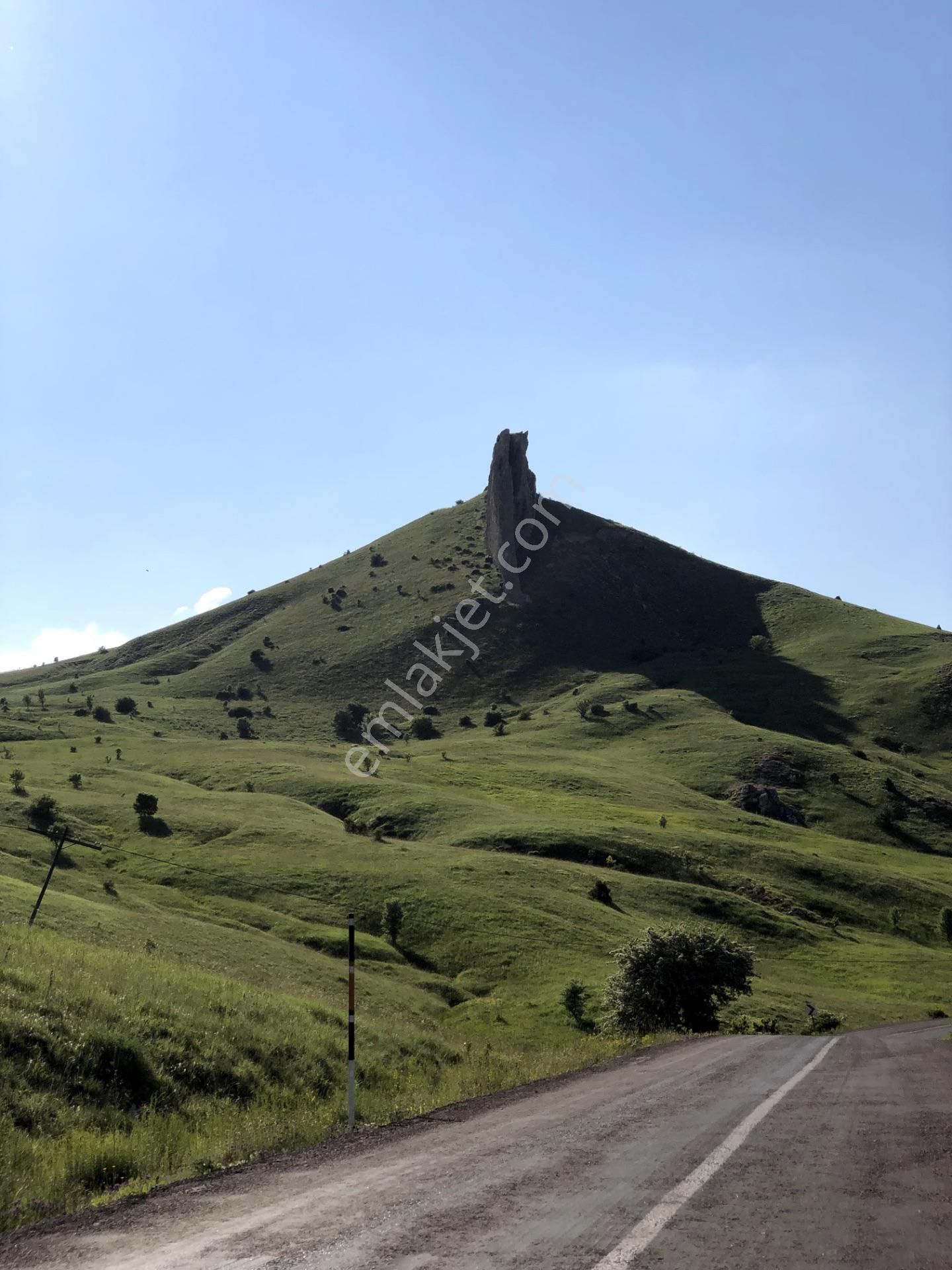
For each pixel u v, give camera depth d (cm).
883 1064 1786
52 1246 651
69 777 10650
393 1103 1502
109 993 1819
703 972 4075
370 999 4581
